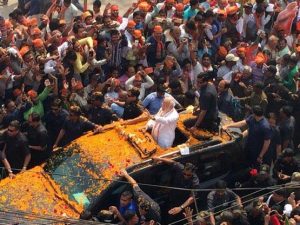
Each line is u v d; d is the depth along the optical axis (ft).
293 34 59.93
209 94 40.70
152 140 39.83
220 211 36.94
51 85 44.52
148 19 55.93
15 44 50.90
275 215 36.17
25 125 42.29
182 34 54.03
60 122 43.04
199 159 39.75
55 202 37.42
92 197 37.27
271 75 50.06
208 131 41.42
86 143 39.96
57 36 49.44
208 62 52.47
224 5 60.23
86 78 48.98
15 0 69.36
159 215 36.14
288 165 41.45
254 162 42.63
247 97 47.50
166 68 49.98
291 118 45.01
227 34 58.29
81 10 64.64
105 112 43.93
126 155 38.93
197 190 37.47
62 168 39.19
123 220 35.81
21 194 37.60
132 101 43.83
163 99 44.73
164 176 38.81
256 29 59.98
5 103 46.19
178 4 57.11
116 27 51.75
